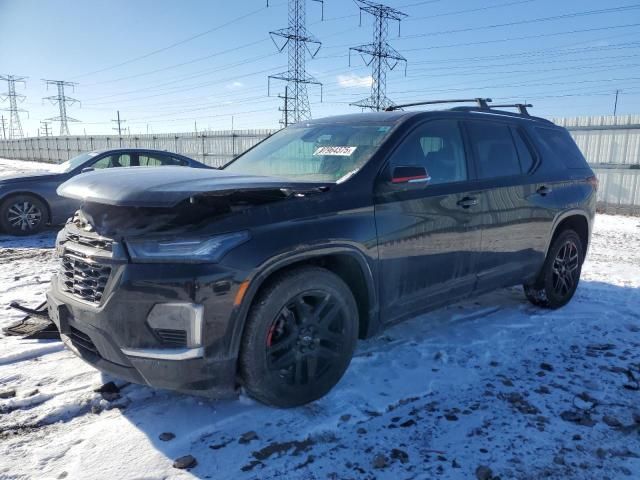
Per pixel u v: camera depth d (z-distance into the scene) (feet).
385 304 11.37
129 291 8.57
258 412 9.90
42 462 8.38
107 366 9.18
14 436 9.11
